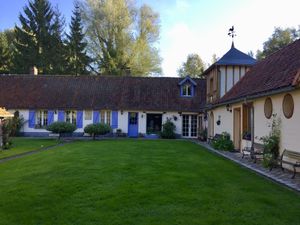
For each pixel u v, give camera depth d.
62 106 27.09
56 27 43.22
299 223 4.92
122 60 37.31
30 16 42.44
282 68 11.83
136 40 37.62
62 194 6.53
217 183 7.67
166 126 26.48
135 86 29.05
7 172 9.33
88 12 37.66
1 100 27.62
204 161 11.61
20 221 4.98
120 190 6.81
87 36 38.50
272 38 41.56
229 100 15.10
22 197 6.34
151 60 38.09
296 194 6.68
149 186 7.19
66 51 41.22
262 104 11.92
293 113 9.42
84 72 40.16
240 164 11.01
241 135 14.62
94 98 27.78
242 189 7.07
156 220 5.00
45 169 9.67
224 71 20.44
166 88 28.88
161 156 12.93
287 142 9.80
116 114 27.17
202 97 27.97
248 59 20.61
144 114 27.17
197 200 6.09
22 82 29.48
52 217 5.15
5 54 42.84
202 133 24.02
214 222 4.93
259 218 5.13
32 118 27.28
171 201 6.00
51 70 41.00
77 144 18.92
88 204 5.82
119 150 15.22
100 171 9.18
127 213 5.32
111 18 36.62
